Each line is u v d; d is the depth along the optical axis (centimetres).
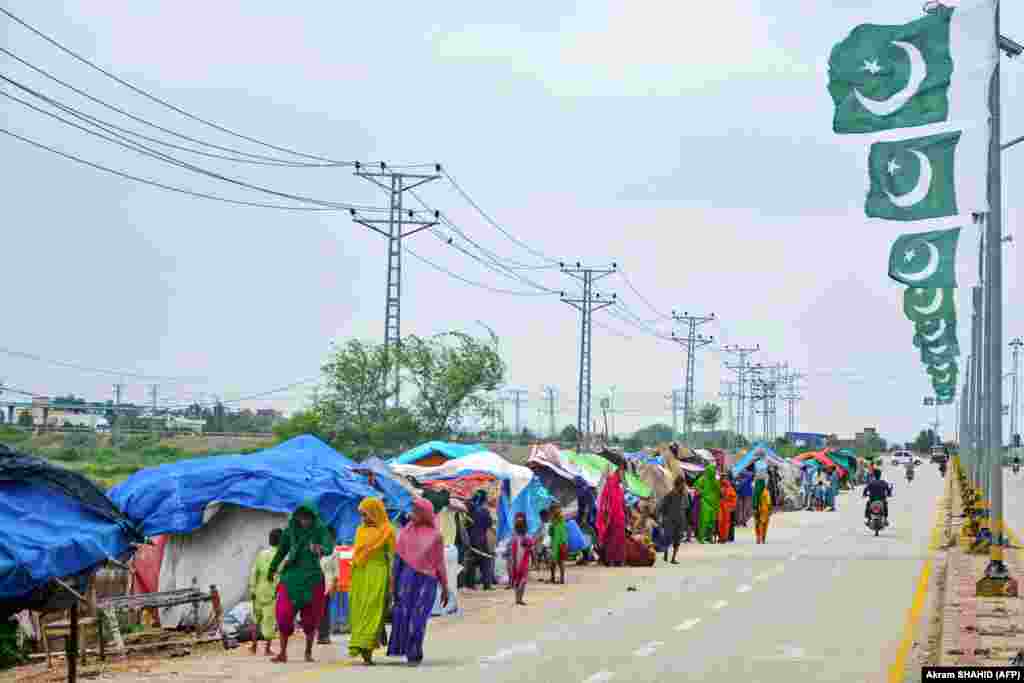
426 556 1833
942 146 2788
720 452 7038
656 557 3931
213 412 13025
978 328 5747
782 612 2466
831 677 1662
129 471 6272
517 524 2762
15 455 1897
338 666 1806
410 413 7106
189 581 2444
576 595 2902
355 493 2508
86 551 1814
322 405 6931
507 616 2481
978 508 4519
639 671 1719
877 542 4588
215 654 2022
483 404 7206
